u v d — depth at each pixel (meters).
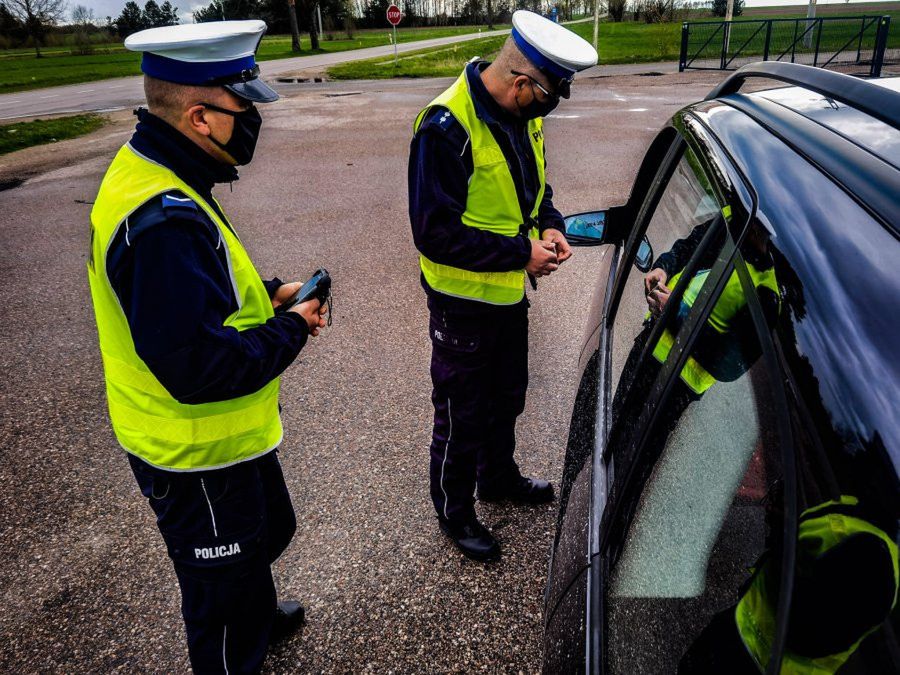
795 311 0.83
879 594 0.64
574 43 1.83
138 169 1.36
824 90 1.18
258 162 9.00
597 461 1.49
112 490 2.88
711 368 1.07
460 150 1.82
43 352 4.18
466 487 2.31
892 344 0.70
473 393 2.11
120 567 2.46
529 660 2.04
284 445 3.12
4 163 9.92
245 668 1.79
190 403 1.39
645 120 10.41
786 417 0.79
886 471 0.65
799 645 0.70
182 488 1.57
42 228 6.70
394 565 2.40
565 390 3.43
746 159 1.17
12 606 2.31
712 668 0.83
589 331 2.21
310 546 2.51
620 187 6.80
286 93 16.70
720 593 0.89
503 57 1.80
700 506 0.99
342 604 2.25
